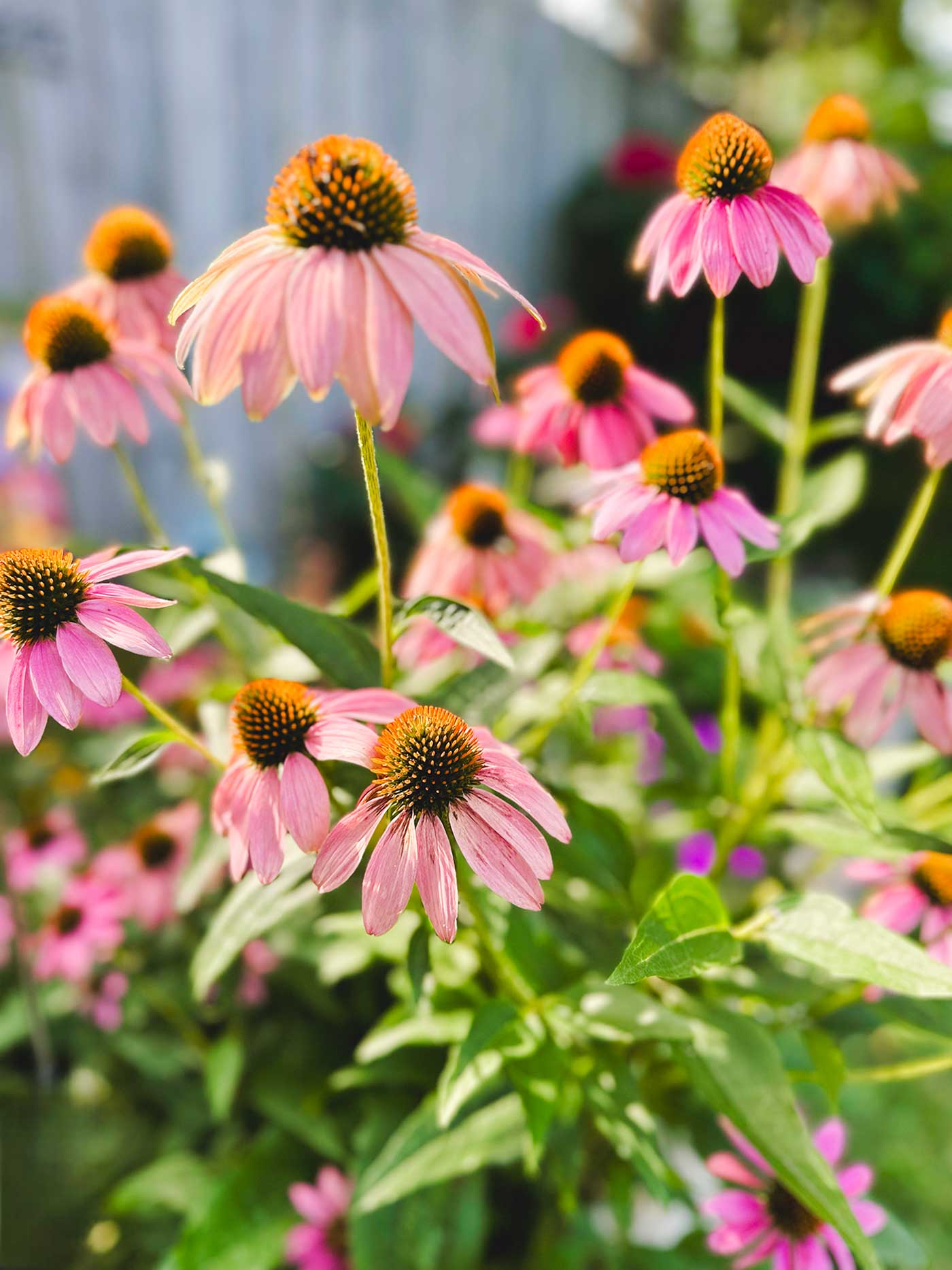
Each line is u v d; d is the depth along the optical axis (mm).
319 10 1204
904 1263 434
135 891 540
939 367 393
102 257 474
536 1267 478
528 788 341
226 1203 480
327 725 361
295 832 350
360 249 330
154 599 358
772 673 454
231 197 1188
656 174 1717
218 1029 552
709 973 414
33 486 956
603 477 423
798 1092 613
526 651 438
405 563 1290
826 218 498
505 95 1532
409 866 332
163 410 450
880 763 487
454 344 323
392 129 1349
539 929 424
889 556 1495
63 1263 520
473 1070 382
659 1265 477
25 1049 584
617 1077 415
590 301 1767
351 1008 538
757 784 490
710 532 394
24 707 344
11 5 957
